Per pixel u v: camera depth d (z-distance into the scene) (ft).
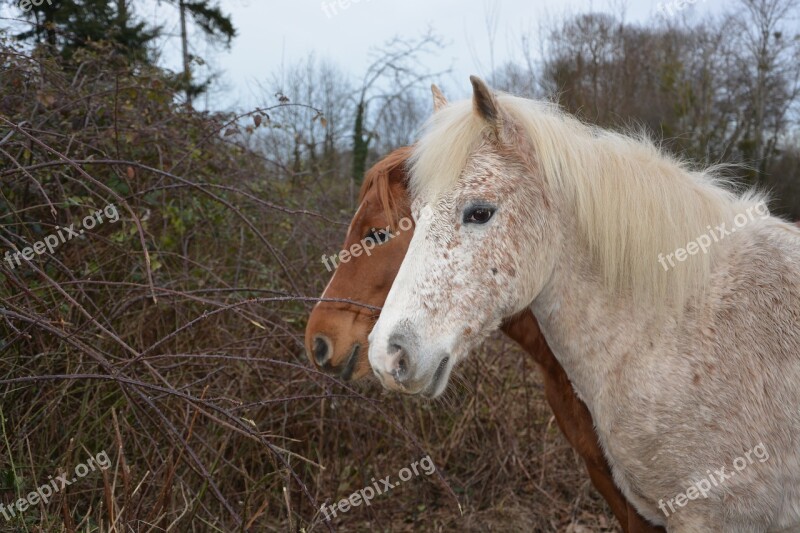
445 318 5.17
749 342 5.26
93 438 8.81
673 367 5.41
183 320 10.27
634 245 5.67
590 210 5.77
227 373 9.60
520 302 5.57
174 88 14.26
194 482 9.15
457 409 11.64
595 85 28.55
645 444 5.54
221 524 8.56
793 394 5.08
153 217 11.48
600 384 5.82
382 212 7.06
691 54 39.24
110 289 9.62
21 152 8.86
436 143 5.67
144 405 8.56
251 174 13.58
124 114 10.76
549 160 5.64
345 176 28.09
